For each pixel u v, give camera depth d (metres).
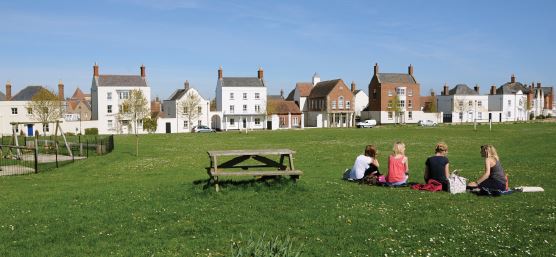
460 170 20.38
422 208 11.75
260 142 53.09
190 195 13.56
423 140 50.75
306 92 122.69
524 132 61.72
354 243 9.20
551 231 9.59
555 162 23.47
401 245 9.08
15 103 83.62
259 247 7.20
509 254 8.38
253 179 15.08
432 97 125.88
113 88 91.31
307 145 46.31
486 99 129.50
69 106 123.44
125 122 91.50
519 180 16.95
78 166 28.78
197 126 92.44
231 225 10.61
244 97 104.69
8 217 11.70
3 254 8.99
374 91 116.44
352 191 13.92
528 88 151.12
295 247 8.96
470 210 11.44
